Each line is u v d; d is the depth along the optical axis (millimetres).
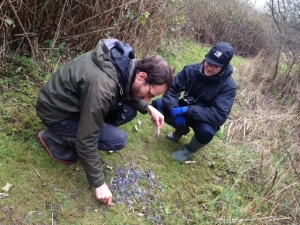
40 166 2010
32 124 2223
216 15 7004
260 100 4410
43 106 1851
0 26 2291
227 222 2125
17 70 2564
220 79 2414
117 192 2078
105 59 1616
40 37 2768
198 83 2512
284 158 3066
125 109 2129
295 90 4750
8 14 2389
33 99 2438
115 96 1673
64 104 1800
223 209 2215
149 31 3766
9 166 1935
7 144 2049
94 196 1967
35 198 1823
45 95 1849
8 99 2350
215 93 2477
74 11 2947
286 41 5234
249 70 5402
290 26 5227
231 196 2393
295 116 3834
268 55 6180
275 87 5047
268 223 2238
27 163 1994
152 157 2529
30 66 2643
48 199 1845
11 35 2561
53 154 2049
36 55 2703
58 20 2830
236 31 7508
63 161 2062
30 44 2576
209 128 2432
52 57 2869
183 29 6031
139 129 2820
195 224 2076
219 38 7305
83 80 1632
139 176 2271
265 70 5441
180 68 4430
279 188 2568
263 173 2723
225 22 7211
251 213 2225
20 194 1811
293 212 2367
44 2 2623
